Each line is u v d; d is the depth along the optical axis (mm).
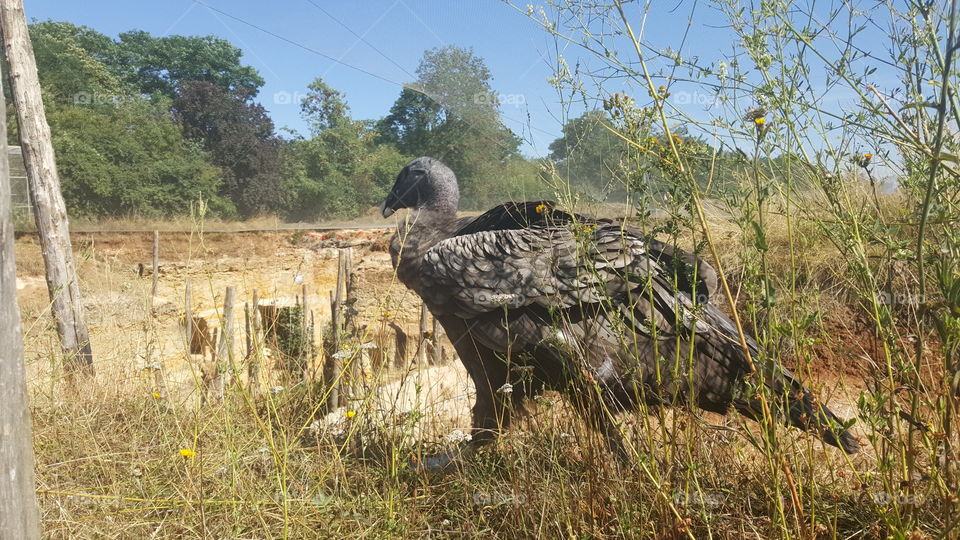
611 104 2512
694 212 2357
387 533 3084
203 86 23812
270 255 18703
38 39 28844
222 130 21812
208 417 4129
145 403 4598
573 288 3453
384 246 19719
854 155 2350
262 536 3119
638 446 3045
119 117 22828
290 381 4770
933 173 1881
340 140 13234
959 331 1969
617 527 2818
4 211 1715
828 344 3053
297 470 3691
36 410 4641
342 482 3525
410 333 8984
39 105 6871
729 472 3104
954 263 1979
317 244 19578
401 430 3969
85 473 3689
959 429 2088
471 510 3346
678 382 2771
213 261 17531
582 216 3592
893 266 2496
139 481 3471
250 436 3832
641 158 2482
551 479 3252
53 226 6719
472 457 3871
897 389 2291
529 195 3184
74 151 20391
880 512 2406
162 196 20234
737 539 2727
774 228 5840
